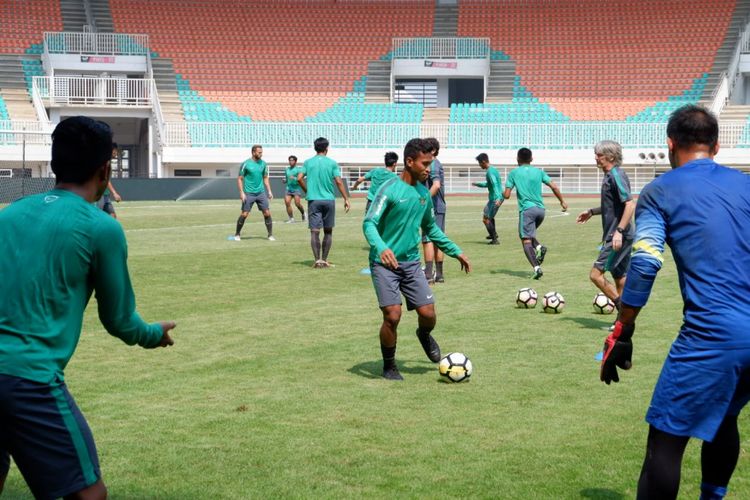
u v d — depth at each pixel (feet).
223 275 46.06
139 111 139.74
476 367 25.14
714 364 12.11
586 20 169.37
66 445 10.75
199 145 139.23
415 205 23.76
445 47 159.63
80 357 26.45
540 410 20.61
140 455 17.29
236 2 170.81
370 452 17.51
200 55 160.66
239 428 19.12
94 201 11.78
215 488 15.53
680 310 35.17
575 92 157.17
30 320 10.78
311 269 48.75
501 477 16.11
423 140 23.39
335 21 170.91
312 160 49.37
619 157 30.58
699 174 13.01
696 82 154.30
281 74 160.45
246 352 27.40
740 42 148.87
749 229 12.59
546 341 28.91
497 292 40.50
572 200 127.34
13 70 146.20
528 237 44.32
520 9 172.65
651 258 12.82
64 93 137.59
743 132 135.95
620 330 13.55
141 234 69.77
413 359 26.40
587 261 53.06
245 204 64.59
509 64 162.71
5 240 11.01
